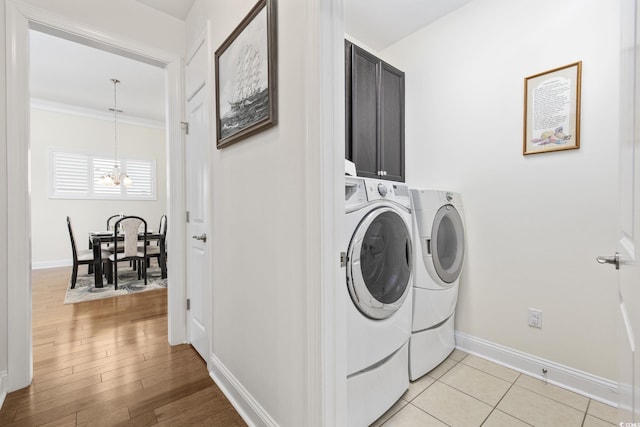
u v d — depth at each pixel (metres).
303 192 1.08
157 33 2.18
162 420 1.43
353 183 1.34
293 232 1.12
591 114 1.60
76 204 5.33
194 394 1.63
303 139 1.07
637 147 0.63
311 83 1.03
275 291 1.23
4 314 1.61
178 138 2.26
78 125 5.32
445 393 1.62
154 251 4.34
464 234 2.09
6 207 1.62
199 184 2.05
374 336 1.35
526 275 1.84
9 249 1.62
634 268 0.65
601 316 1.56
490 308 1.99
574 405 1.52
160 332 2.47
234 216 1.55
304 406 1.07
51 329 2.50
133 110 5.42
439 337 1.90
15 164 1.63
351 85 1.88
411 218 1.70
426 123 2.36
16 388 1.64
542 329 1.76
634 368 0.64
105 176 4.96
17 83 1.64
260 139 1.33
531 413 1.46
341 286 1.08
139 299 3.34
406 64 2.49
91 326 2.58
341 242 1.08
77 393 1.63
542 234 1.77
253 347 1.38
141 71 3.91
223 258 1.67
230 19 1.58
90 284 3.96
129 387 1.69
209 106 1.80
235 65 1.49
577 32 1.64
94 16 1.93
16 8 1.65
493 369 1.87
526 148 1.83
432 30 2.32
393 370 1.48
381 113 2.11
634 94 0.66
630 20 0.71
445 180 2.24
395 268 1.54
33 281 4.11
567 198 1.68
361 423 1.29
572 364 1.65
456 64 2.18
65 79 4.13
